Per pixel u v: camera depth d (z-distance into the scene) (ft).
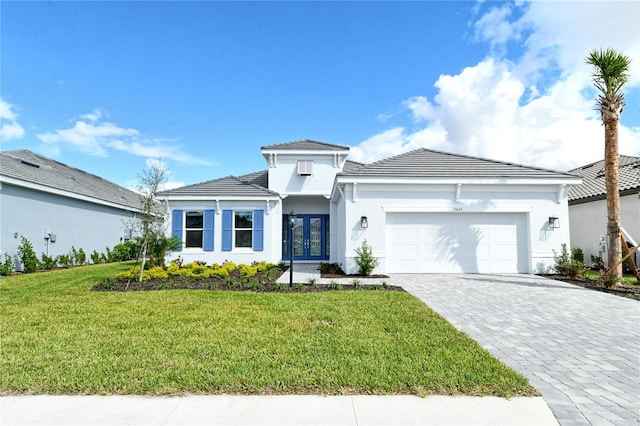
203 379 12.27
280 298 26.63
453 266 42.42
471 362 14.01
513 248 42.60
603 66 34.65
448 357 14.51
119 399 11.17
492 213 42.68
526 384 12.11
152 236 39.34
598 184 54.19
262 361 13.92
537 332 18.85
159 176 39.78
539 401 11.11
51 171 62.23
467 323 20.58
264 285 32.86
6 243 45.98
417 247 42.55
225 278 37.55
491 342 17.13
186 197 52.80
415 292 30.12
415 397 11.31
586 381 12.68
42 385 11.98
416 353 14.98
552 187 42.32
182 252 53.06
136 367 13.38
